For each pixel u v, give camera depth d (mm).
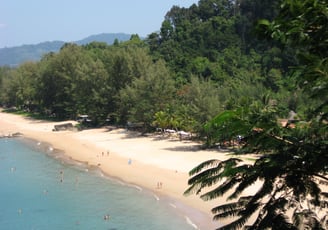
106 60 101562
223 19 133875
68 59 114750
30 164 66562
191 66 114188
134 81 88188
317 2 8438
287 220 8656
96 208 42406
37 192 49406
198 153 64188
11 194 48781
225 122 8891
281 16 9023
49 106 123375
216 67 109125
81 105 104750
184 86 97000
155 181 51125
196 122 64875
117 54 94938
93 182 53250
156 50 134250
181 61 119562
